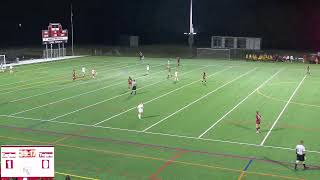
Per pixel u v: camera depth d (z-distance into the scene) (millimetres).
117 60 69625
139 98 38500
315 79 49969
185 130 28234
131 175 20531
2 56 66750
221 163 22156
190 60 70875
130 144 25250
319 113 33250
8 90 42000
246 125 29531
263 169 21312
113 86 44625
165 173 20797
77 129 28344
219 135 27141
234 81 48188
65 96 39188
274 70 58312
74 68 58875
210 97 39000
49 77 50594
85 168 21391
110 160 22547
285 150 24281
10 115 31922
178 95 39906
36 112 32906
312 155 23484
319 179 20031
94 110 33719
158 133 27531
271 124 29891
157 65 63219
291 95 40250
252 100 37844
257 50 78875
